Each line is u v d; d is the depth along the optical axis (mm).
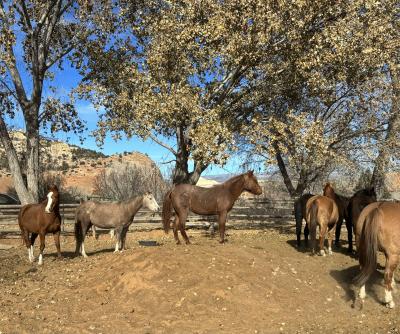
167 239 16219
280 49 15461
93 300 8289
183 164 18453
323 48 15281
